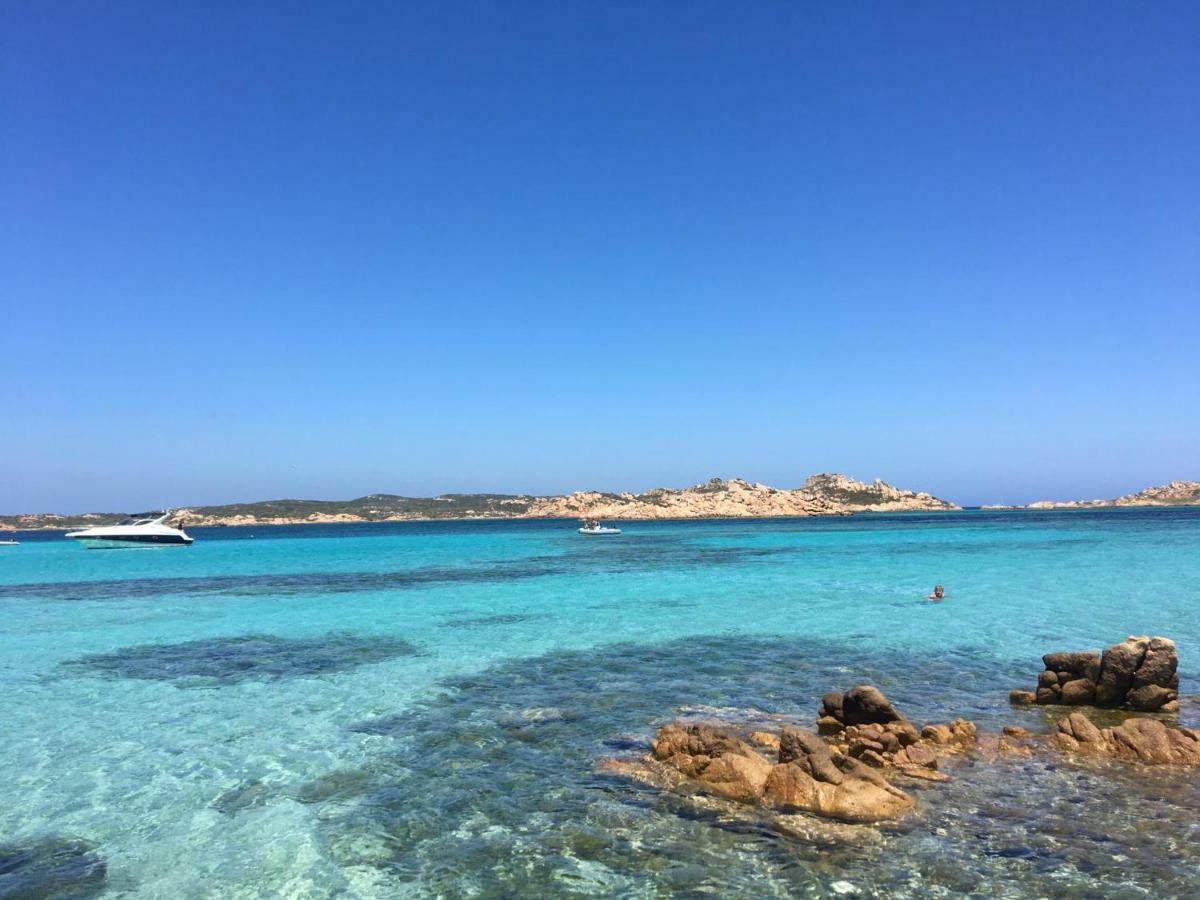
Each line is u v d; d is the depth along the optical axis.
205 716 17.80
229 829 11.72
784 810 11.89
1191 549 65.56
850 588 40.59
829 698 16.44
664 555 69.50
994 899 9.36
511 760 14.55
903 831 11.15
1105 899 9.34
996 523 141.88
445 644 26.22
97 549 86.00
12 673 22.42
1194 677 20.55
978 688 19.59
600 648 25.22
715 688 19.78
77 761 14.79
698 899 9.54
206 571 56.62
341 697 19.39
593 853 10.77
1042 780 13.04
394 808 12.41
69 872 10.48
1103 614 30.50
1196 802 12.05
